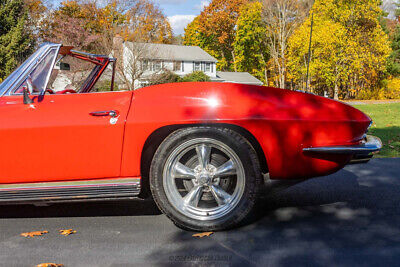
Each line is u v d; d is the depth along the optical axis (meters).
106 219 2.80
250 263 1.98
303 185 3.69
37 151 2.38
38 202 2.47
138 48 20.56
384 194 3.30
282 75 46.00
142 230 2.54
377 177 3.98
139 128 2.36
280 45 47.59
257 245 2.22
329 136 2.43
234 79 46.59
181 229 2.54
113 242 2.33
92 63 3.20
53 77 3.09
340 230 2.44
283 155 2.39
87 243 2.33
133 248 2.23
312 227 2.50
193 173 2.44
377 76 38.44
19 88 2.54
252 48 50.03
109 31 21.91
